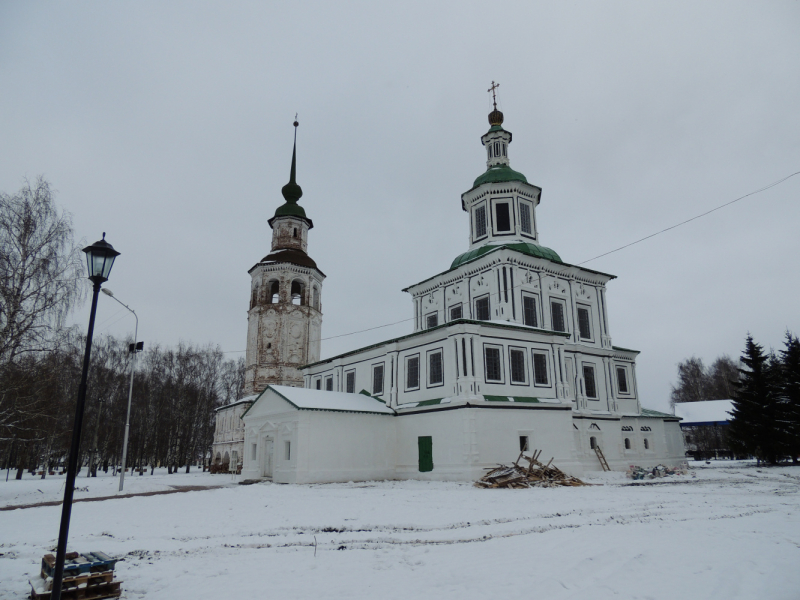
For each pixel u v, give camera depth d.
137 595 7.95
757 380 45.75
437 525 14.11
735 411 46.44
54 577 7.14
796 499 19.62
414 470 33.25
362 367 41.62
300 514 16.75
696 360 94.94
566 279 41.62
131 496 25.48
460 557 10.17
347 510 17.52
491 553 10.49
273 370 53.06
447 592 7.86
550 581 8.28
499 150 48.12
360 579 8.73
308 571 9.34
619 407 41.66
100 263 9.08
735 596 7.55
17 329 26.05
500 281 38.41
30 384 26.78
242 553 11.07
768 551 10.42
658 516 15.45
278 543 12.13
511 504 18.44
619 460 39.12
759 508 17.03
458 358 31.73
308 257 58.25
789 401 44.31
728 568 9.08
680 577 8.57
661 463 41.91
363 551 11.07
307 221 60.78
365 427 34.31
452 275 43.06
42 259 27.25
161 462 65.19
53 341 27.73
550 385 34.44
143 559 10.55
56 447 52.00
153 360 67.50
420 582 8.45
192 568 9.66
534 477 26.92
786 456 44.06
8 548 11.84
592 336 41.88
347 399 35.97
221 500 21.64
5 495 27.34
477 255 42.09
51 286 27.45
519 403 31.97
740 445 45.25
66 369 32.53
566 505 17.97
